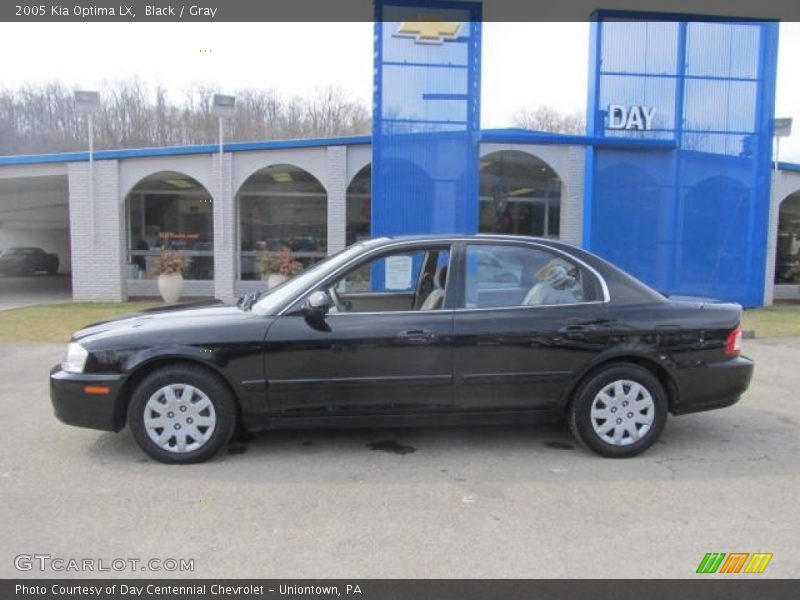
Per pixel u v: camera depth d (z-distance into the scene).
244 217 17.64
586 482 4.23
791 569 3.14
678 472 4.43
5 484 4.12
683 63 13.21
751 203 13.72
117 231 15.17
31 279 26.31
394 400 4.56
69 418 4.48
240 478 4.24
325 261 5.12
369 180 17.30
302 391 4.49
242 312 4.72
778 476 4.37
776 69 13.50
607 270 4.85
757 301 14.05
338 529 3.52
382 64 11.46
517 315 4.62
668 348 4.71
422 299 4.85
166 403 4.46
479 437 5.16
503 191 18.08
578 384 4.70
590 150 13.26
